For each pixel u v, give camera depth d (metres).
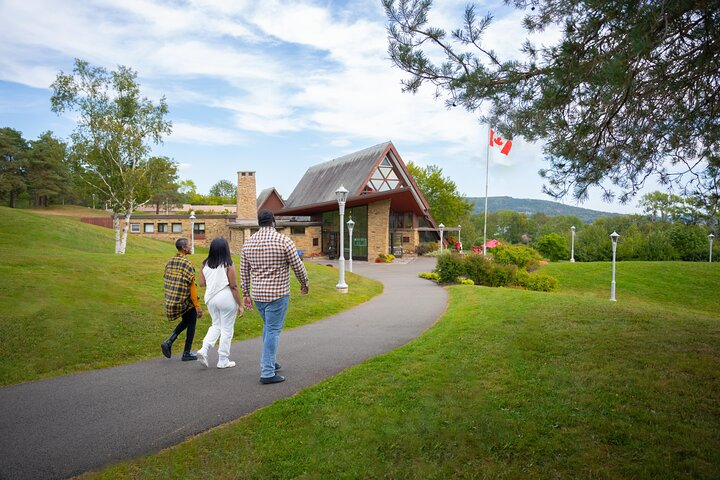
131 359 6.77
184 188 107.50
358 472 3.43
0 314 7.41
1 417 4.52
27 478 3.37
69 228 28.62
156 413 4.60
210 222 43.97
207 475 3.45
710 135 5.81
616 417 4.06
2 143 64.25
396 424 4.13
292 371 6.03
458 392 4.83
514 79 5.82
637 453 3.44
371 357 6.79
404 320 10.45
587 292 26.61
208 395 5.11
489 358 6.04
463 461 3.51
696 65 4.82
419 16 5.68
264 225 5.46
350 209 38.81
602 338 6.89
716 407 4.21
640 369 5.36
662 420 3.96
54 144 25.00
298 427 4.14
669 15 4.39
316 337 8.40
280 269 5.38
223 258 6.17
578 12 5.32
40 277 9.71
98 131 25.20
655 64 5.08
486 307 10.93
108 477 3.40
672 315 9.12
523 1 6.13
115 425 4.32
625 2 4.46
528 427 3.94
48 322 7.50
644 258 44.84
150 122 26.02
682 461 3.30
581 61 5.13
